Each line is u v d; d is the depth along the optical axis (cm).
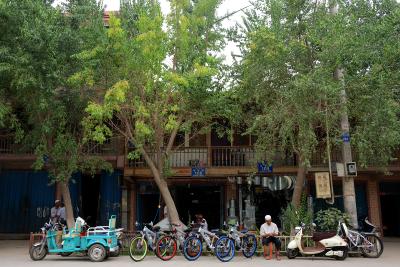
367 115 1314
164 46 1397
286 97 1314
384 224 2073
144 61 1373
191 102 1521
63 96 1519
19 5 1311
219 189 2062
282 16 1433
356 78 1320
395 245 1736
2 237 1997
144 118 1461
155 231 1373
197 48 1524
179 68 1480
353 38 1287
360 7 1399
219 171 1867
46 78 1344
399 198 2066
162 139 1566
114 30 1361
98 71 1448
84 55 1348
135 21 1464
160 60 1383
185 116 1596
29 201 2042
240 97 1483
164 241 1320
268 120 1334
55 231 1338
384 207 2078
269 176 1881
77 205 2036
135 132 1485
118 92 1275
